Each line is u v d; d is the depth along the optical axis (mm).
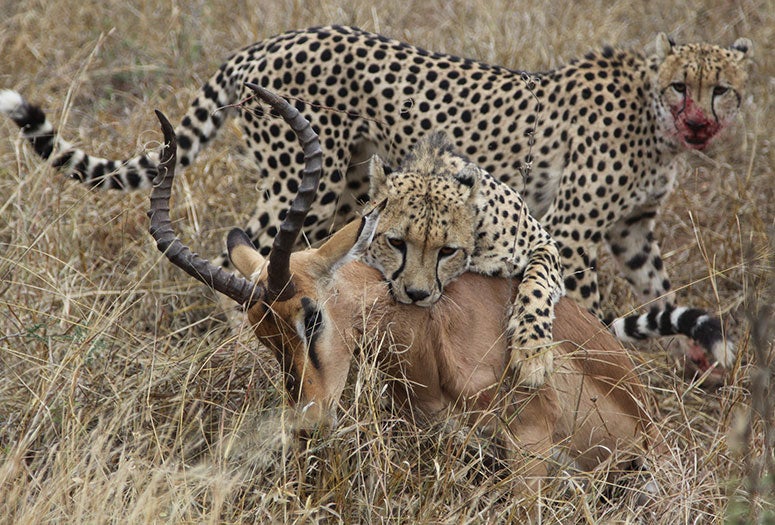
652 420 9227
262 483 8328
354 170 11648
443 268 8789
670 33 16438
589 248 11203
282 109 7363
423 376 8617
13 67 15086
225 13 16844
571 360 9078
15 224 11031
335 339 7941
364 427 8328
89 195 11992
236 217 12203
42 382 8797
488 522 7656
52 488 7285
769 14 16625
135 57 15766
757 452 8711
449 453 8219
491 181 9547
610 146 11023
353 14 16391
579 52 15664
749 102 14305
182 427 8398
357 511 8109
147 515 6812
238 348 8859
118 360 9383
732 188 13352
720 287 12047
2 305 9406
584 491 8836
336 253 7824
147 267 11055
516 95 11289
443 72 11312
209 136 11633
